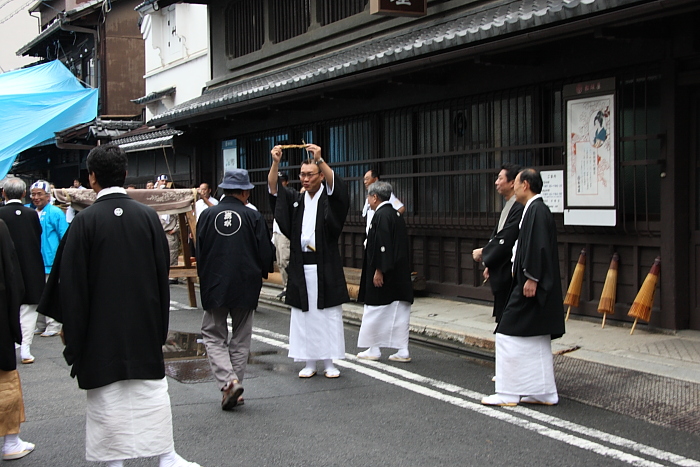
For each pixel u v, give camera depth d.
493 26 7.82
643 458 4.45
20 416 4.62
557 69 8.45
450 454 4.56
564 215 8.23
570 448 4.64
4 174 12.35
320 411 5.54
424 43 8.80
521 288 5.52
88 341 3.83
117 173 4.02
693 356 6.60
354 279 10.87
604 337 7.50
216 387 6.29
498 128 9.34
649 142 7.63
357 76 9.94
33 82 14.41
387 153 11.27
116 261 3.88
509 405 5.62
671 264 7.40
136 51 25.83
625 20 6.50
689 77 7.23
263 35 15.30
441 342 8.12
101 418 3.86
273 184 6.59
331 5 13.16
